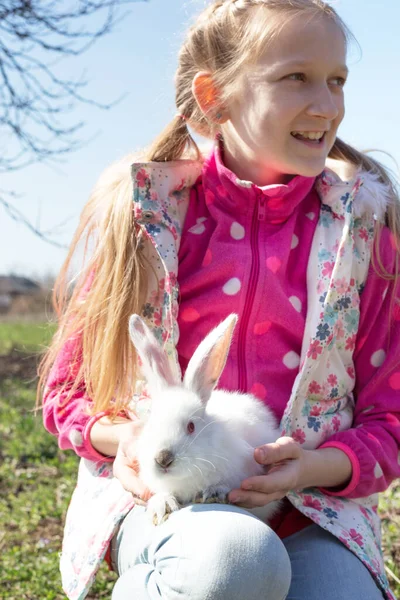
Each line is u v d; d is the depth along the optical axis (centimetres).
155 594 205
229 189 280
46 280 2683
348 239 262
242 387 265
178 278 279
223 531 199
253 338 269
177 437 217
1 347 1419
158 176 277
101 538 244
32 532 461
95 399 265
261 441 238
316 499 246
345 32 276
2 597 365
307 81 266
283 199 277
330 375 263
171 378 246
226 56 277
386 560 357
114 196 278
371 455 246
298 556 235
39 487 550
